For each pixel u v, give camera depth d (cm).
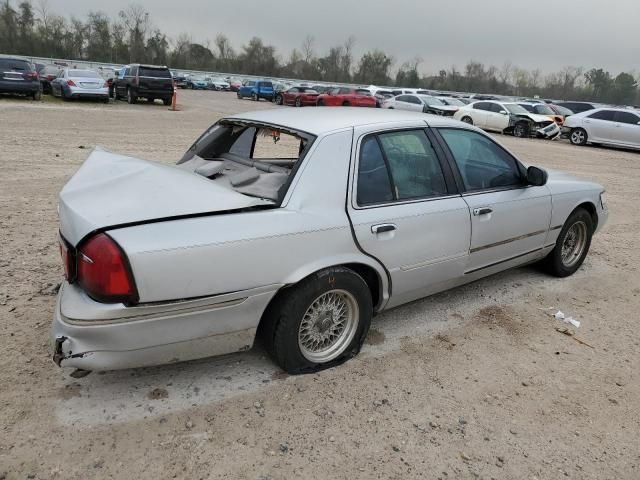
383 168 346
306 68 8756
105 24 7819
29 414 282
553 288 504
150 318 262
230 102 3631
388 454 272
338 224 314
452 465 268
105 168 332
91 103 2322
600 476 268
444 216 371
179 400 302
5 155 952
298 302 307
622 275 554
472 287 494
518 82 8231
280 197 307
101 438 270
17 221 592
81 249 259
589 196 518
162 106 2536
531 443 288
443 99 3023
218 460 261
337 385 326
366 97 3369
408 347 378
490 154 427
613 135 2022
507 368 360
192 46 8525
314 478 254
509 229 429
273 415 295
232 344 295
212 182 319
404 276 359
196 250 264
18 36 7231
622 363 376
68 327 256
